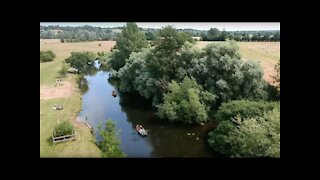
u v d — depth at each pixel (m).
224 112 19.86
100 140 21.22
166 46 27.72
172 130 23.50
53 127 21.59
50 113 24.61
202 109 23.14
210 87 24.00
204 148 20.66
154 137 22.59
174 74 27.66
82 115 26.75
